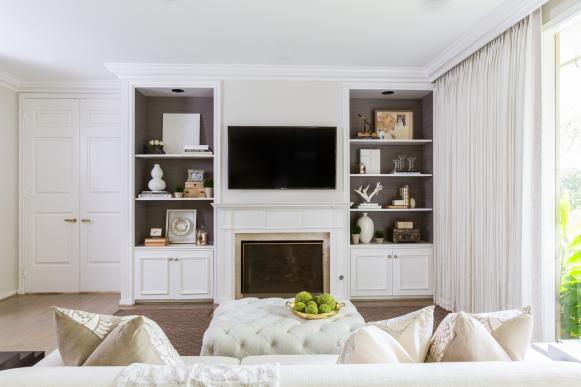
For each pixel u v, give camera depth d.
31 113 4.41
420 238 4.49
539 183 2.49
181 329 3.18
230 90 3.98
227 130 3.96
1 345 2.88
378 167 4.41
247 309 2.44
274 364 1.01
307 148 3.98
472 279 3.33
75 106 4.44
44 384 0.91
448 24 2.97
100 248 4.45
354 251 4.04
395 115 4.50
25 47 3.40
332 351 2.05
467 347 1.14
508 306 2.80
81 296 4.29
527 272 2.62
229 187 3.93
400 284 4.07
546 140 2.54
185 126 4.31
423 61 3.81
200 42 3.30
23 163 4.41
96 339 1.24
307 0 2.59
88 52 3.53
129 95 3.91
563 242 2.55
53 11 2.73
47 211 4.43
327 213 3.98
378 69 3.99
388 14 2.80
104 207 4.45
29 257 4.41
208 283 3.94
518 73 2.69
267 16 2.82
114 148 4.45
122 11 2.74
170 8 2.69
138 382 0.92
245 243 3.97
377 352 1.11
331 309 2.33
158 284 3.90
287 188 3.97
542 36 2.53
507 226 2.82
